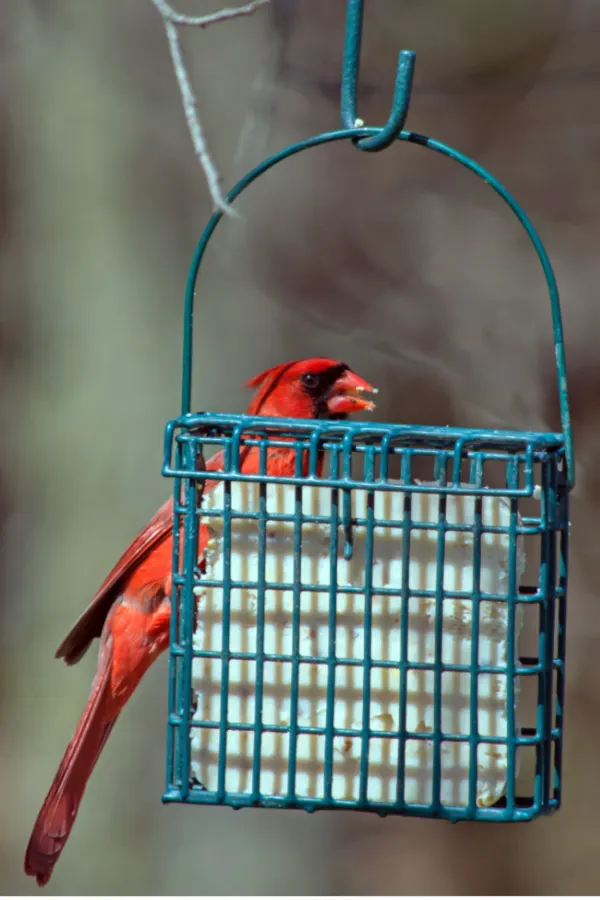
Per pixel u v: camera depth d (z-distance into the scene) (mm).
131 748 12820
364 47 13336
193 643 5684
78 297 12797
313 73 13297
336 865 13484
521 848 13602
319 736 5629
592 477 13102
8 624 12711
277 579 5641
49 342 12734
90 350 12758
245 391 12906
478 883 13297
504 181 13398
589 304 13094
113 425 12695
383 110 13320
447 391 12977
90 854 12625
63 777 7012
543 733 5516
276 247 13117
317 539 5613
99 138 12969
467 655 5574
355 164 13234
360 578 5590
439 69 13375
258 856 13180
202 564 6051
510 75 13406
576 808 13578
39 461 12641
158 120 13055
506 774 5500
